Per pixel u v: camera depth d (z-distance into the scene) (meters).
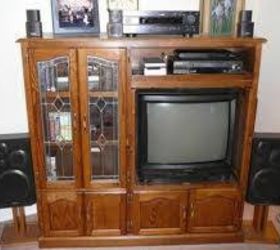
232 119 2.36
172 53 2.43
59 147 2.34
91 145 2.33
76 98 2.19
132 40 2.08
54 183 2.36
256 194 2.43
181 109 2.27
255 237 2.57
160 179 2.43
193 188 2.41
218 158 2.44
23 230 2.58
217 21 2.52
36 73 2.13
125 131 2.28
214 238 2.53
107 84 2.21
